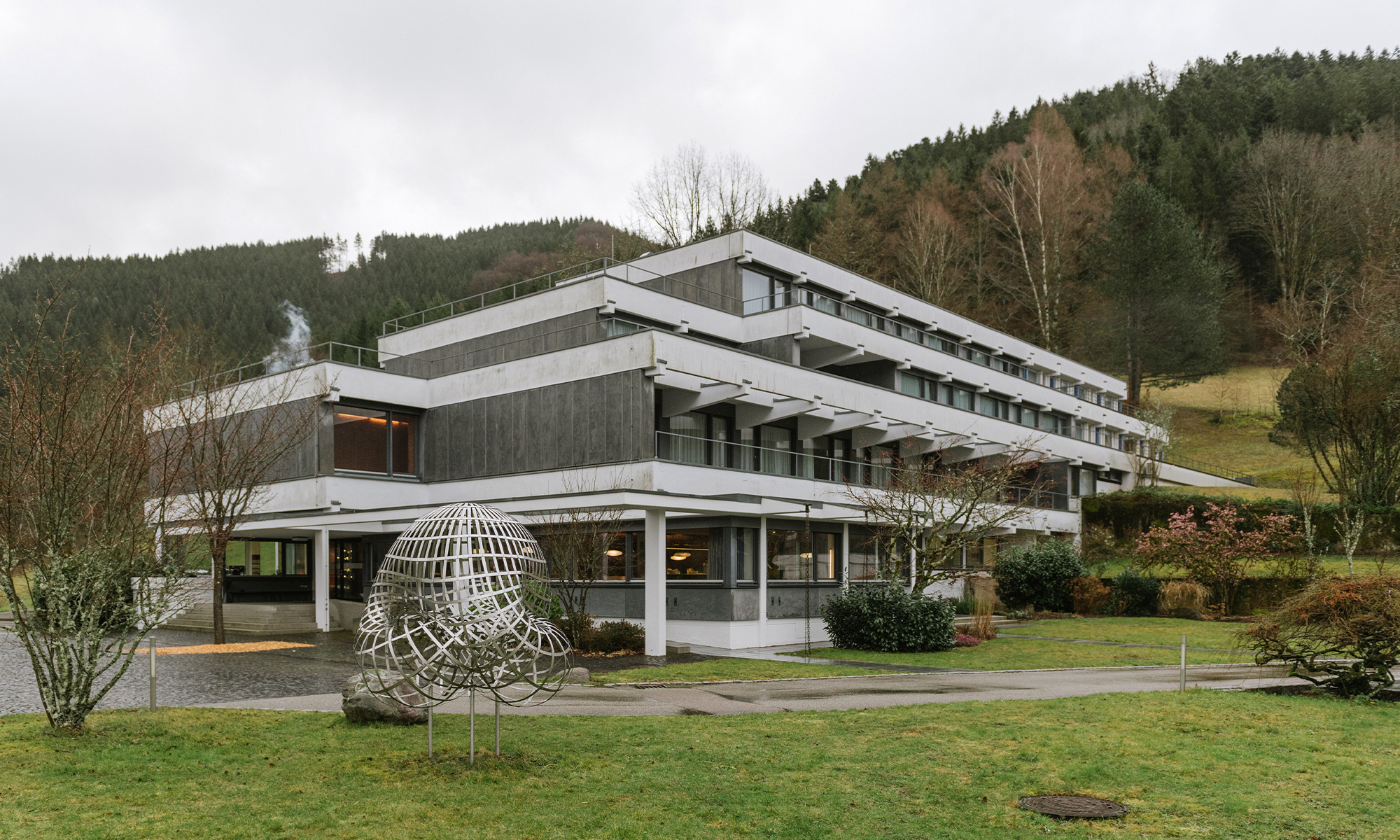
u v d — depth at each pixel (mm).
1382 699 14289
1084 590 34188
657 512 22219
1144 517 41812
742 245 35938
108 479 12023
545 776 9086
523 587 9453
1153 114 91812
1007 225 75062
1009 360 52125
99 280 92000
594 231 99062
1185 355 63688
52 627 11117
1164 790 8773
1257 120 89562
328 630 28078
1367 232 70562
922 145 101562
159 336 25578
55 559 11109
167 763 9648
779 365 31953
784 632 25531
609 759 9820
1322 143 79875
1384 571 32031
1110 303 66688
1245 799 8445
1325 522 37344
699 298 37219
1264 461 61469
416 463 32250
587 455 28047
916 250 69875
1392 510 36406
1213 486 49219
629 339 27297
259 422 29453
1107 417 56656
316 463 29469
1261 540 32531
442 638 9219
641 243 59688
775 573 25672
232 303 96750
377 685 11742
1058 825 7746
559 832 7438
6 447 11984
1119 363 66688
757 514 24281
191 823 7617
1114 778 9227
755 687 16547
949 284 70750
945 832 7562
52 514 11133
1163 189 76750
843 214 71562
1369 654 14414
